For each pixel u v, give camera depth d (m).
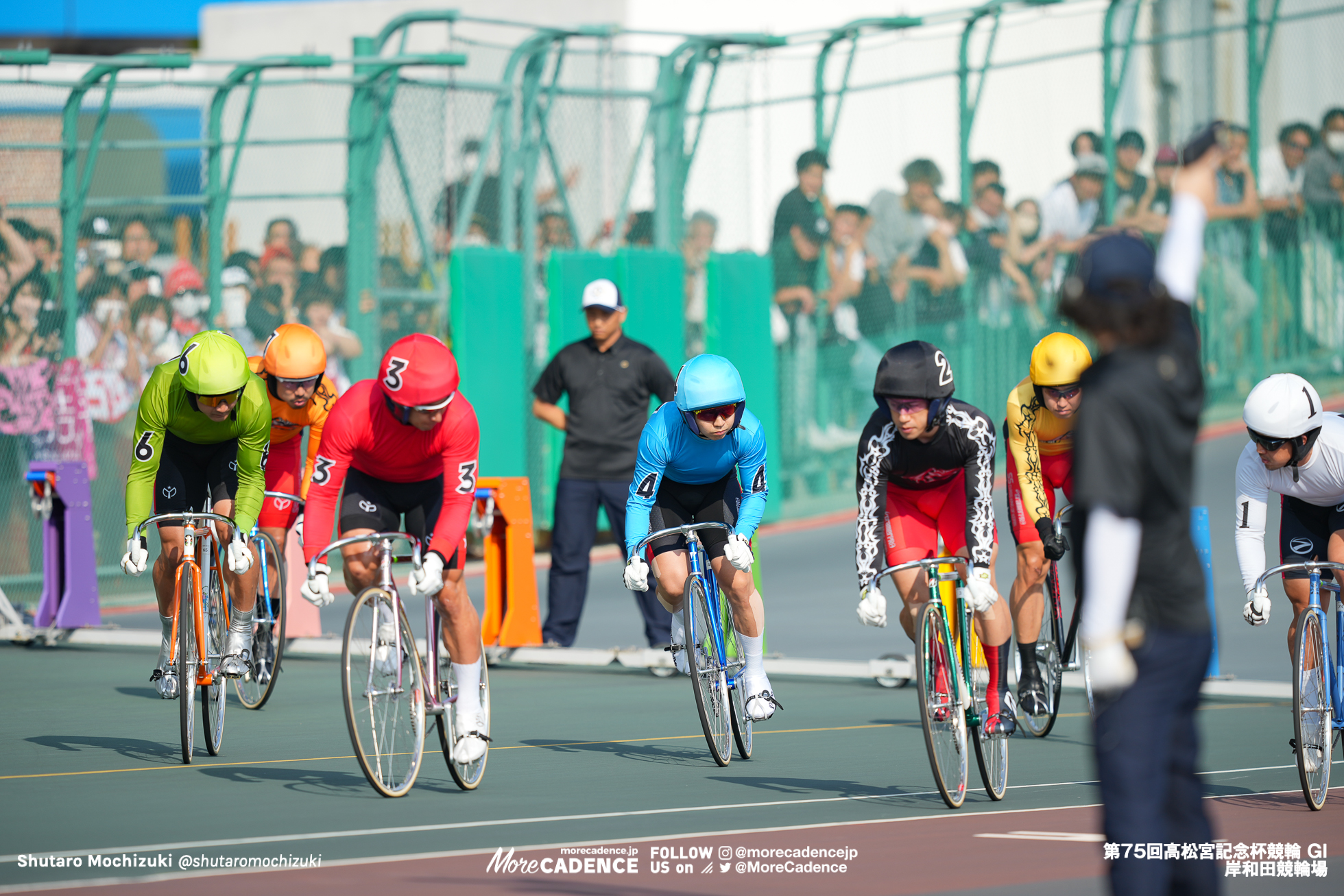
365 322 45.19
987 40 52.22
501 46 45.81
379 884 15.22
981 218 54.12
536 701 29.62
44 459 42.25
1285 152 57.78
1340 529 21.17
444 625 20.66
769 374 52.22
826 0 57.22
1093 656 11.93
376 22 60.12
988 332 54.34
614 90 49.09
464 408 20.61
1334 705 20.41
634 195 51.28
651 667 32.81
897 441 20.78
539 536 49.62
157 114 53.66
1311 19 58.84
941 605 19.72
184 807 19.45
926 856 16.64
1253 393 20.48
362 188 44.97
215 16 63.16
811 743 24.89
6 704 28.75
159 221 47.25
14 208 41.88
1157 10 57.44
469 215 45.72
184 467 25.34
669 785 21.20
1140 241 11.83
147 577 45.00
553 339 47.72
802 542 51.03
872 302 53.75
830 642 36.53
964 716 19.88
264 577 28.14
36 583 41.97
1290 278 57.97
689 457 22.91
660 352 49.84
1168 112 57.50
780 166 54.81
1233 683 28.94
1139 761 11.71
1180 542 11.91
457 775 20.56
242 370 22.86
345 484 21.52
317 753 23.78
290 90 55.75
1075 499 11.62
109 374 43.50
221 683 23.47
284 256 46.38
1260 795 20.22
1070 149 59.38
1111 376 11.56
